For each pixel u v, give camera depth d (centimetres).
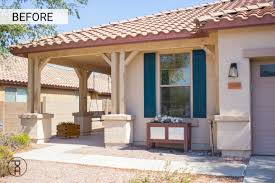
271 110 909
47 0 1073
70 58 1364
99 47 1133
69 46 1136
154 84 1122
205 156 925
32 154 974
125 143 1075
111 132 1086
